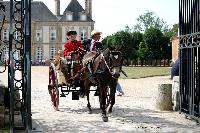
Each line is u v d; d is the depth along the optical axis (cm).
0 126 933
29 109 904
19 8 926
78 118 1132
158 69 5444
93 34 1346
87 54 1262
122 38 7856
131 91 2012
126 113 1229
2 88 943
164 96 1295
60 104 1473
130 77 3278
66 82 1310
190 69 1084
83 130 937
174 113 1223
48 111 1283
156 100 1318
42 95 1817
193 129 951
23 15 918
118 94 1772
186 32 1109
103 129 950
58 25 9438
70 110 1308
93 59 1147
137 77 3278
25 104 917
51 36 9450
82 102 1535
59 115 1191
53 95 1326
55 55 1349
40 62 9319
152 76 3488
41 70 5294
